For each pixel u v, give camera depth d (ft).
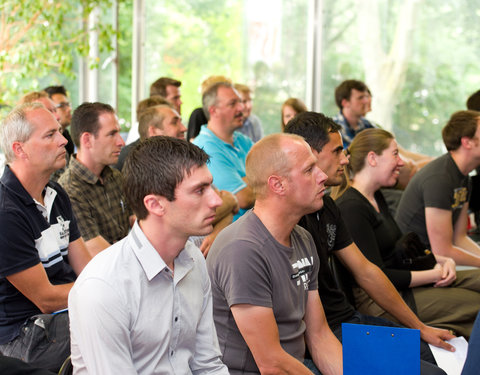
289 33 19.83
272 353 5.73
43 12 19.49
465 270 9.32
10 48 19.97
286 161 5.93
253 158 6.09
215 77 16.88
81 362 4.57
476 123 9.78
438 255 9.68
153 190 4.61
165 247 4.75
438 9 17.89
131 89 21.94
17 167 6.98
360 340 4.84
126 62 21.83
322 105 19.80
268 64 20.16
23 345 6.40
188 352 5.02
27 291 6.62
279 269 5.95
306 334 6.63
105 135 9.18
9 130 6.93
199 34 20.81
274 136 6.20
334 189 9.05
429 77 18.25
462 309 8.41
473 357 4.87
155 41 21.35
